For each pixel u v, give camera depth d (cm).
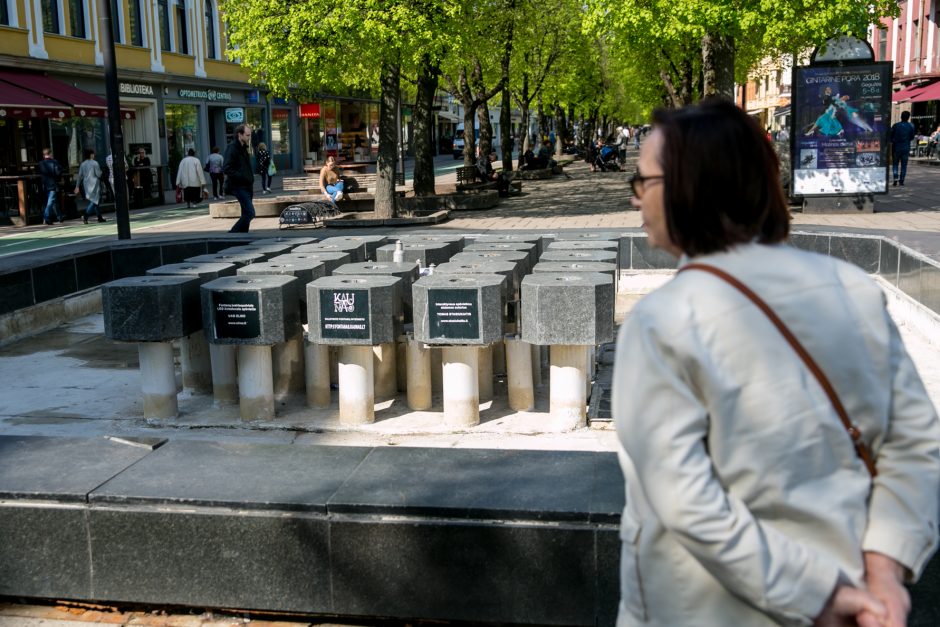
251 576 348
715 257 172
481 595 334
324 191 2105
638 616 180
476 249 889
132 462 386
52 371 877
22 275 1035
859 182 1709
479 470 363
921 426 170
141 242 1279
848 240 1127
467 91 3041
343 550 340
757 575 155
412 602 339
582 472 356
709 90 1956
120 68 2994
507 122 3544
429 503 334
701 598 170
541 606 330
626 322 172
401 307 692
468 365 649
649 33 1698
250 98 3966
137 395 782
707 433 164
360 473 365
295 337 691
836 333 165
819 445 162
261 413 686
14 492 359
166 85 3303
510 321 701
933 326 859
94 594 361
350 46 1692
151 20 3206
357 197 2217
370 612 343
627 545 182
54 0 2717
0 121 2427
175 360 916
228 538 347
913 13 4347
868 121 1692
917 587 298
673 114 177
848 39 1675
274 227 1981
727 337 161
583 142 6819
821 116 1702
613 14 1725
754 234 174
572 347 639
